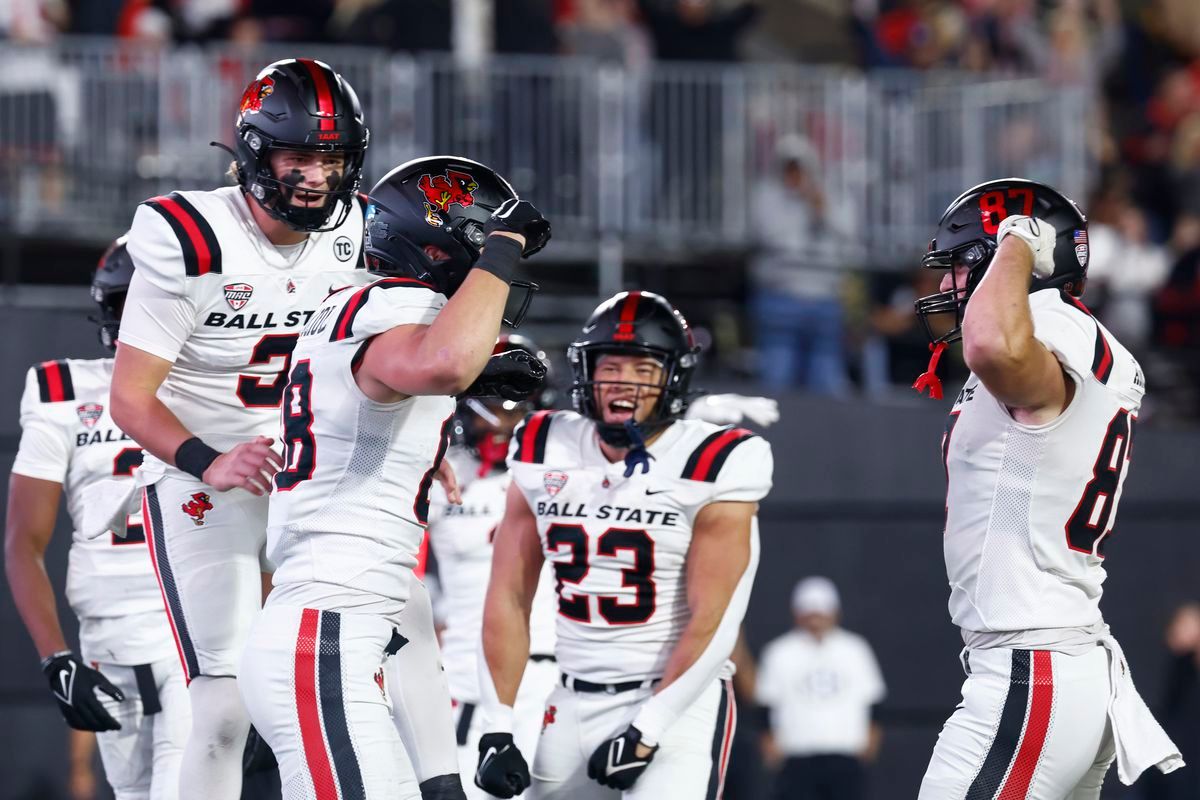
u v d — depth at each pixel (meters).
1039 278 11.48
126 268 14.77
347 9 29.30
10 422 25.31
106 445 15.30
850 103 28.78
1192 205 32.44
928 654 27.53
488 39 29.73
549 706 13.60
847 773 24.86
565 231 28.09
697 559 13.09
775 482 27.31
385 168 27.36
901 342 29.23
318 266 12.45
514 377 11.49
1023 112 28.80
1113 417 11.27
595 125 28.11
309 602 10.77
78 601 15.27
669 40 29.61
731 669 13.88
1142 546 28.09
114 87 26.95
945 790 11.30
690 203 28.41
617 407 13.11
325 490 10.80
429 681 12.22
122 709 15.32
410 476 10.92
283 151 11.70
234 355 12.44
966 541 11.47
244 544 12.65
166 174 27.06
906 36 32.16
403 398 10.73
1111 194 30.95
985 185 11.74
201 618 12.48
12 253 26.81
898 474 27.55
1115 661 11.38
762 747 25.34
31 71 26.72
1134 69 34.41
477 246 10.91
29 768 25.20
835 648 25.17
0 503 25.20
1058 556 11.23
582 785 13.32
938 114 29.03
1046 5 33.66
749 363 28.91
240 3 28.66
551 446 13.54
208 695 12.43
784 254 28.31
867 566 27.50
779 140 28.59
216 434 12.67
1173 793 24.72
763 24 32.94
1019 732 11.09
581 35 29.25
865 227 28.83
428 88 27.56
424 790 12.07
